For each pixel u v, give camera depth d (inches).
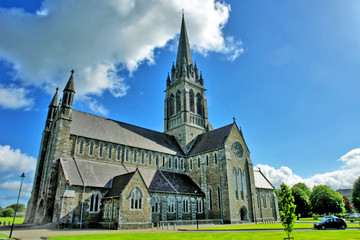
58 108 2068.2
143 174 2130.9
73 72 2086.6
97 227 1658.5
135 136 2432.3
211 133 2706.7
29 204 2091.5
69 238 1043.3
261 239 1005.2
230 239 1019.3
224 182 2196.1
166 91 3262.8
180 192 2113.7
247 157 2508.6
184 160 2640.3
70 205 1577.3
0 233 1274.6
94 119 2247.8
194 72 3228.3
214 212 2208.4
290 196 956.6
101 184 1777.8
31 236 1153.4
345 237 1052.5
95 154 2006.6
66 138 1878.7
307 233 1230.9
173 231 1419.8
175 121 2994.6
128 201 1606.8
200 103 3149.6
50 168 1843.0
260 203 2768.2
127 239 1026.1
